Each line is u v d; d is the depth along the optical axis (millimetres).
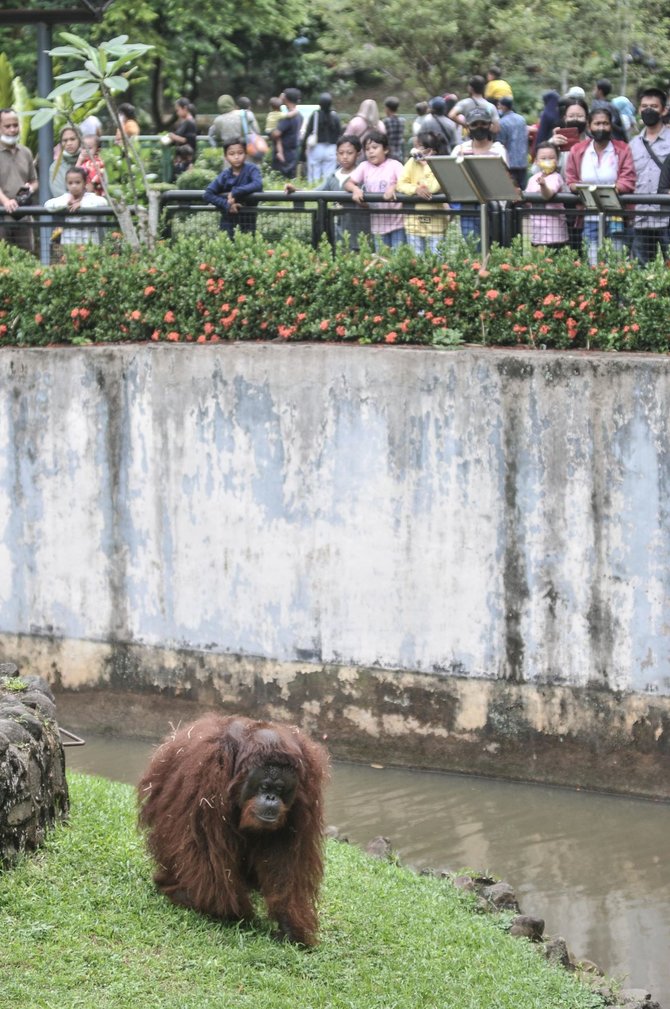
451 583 12055
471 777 12125
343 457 12344
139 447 13172
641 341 11680
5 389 13695
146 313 13305
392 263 12484
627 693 11492
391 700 12383
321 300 12703
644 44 22953
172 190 15688
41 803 7617
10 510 13859
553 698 11781
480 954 7641
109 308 13516
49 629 13805
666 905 9688
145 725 13422
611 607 11484
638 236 12594
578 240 12945
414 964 7211
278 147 19828
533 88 23750
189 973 6457
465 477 11898
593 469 11422
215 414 12789
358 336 12633
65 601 13695
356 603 12430
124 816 8320
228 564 12906
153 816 7121
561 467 11531
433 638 12180
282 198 13805
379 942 7438
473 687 12070
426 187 13125
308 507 12531
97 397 13289
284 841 6836
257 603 12828
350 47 23562
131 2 24422
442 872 9445
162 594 13234
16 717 7734
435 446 11969
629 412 11234
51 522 13664
